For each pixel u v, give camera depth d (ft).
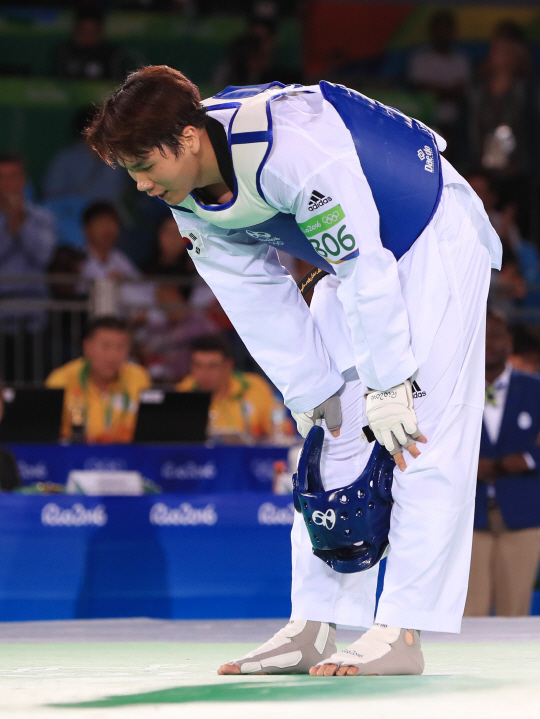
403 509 24.54
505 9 131.54
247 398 78.95
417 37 133.08
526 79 118.73
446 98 121.49
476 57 132.05
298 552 26.94
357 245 23.24
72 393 73.77
